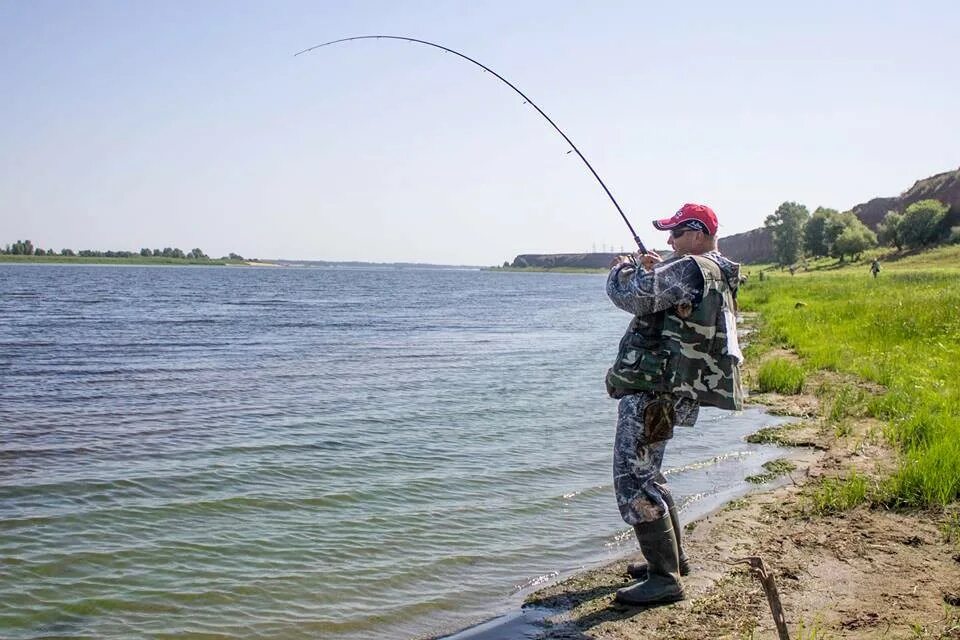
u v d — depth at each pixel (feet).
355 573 15.69
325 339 78.13
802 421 30.01
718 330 12.15
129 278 347.36
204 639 12.91
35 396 39.47
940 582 13.37
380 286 326.24
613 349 67.46
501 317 123.13
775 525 17.17
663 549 13.23
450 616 13.74
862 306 64.59
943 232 302.86
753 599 13.26
